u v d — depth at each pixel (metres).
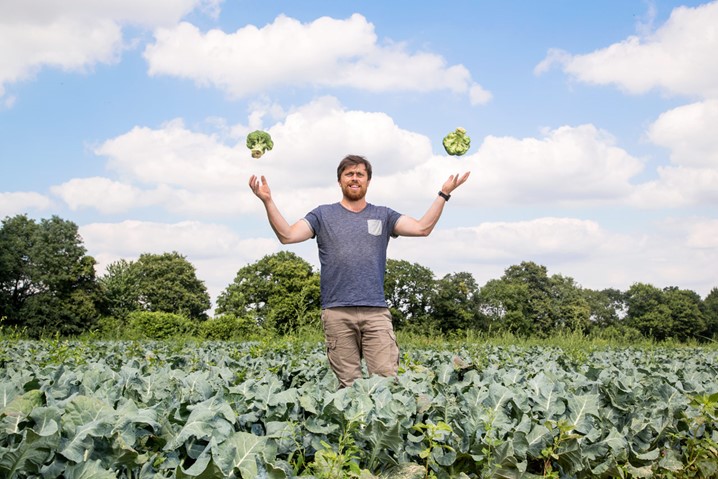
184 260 74.50
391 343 5.57
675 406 4.74
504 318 65.56
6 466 2.47
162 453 3.02
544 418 4.12
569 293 69.94
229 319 44.22
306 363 7.96
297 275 60.03
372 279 5.54
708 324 75.06
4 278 57.19
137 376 4.52
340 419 3.64
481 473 3.62
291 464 3.42
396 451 3.46
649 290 75.06
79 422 2.77
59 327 55.78
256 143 5.33
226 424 3.11
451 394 4.79
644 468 4.02
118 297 69.06
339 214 5.66
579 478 3.95
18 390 3.25
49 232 58.50
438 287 62.97
